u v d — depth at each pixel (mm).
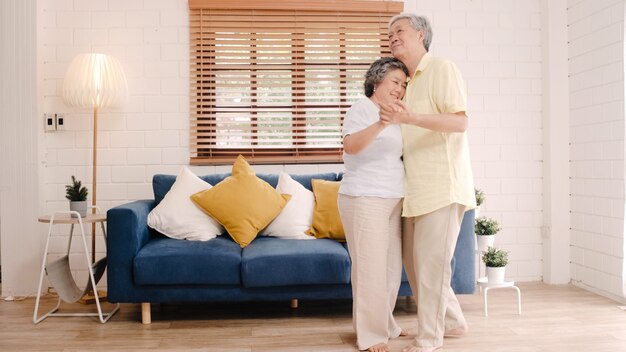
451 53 4293
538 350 2697
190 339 2939
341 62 4203
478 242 3684
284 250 3207
